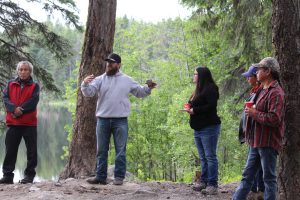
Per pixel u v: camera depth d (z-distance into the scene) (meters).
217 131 5.23
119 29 21.44
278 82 3.89
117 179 5.70
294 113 4.27
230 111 13.24
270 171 3.89
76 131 6.56
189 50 18.58
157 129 20.88
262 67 3.91
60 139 36.66
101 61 6.50
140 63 22.11
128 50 21.73
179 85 20.23
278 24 4.32
